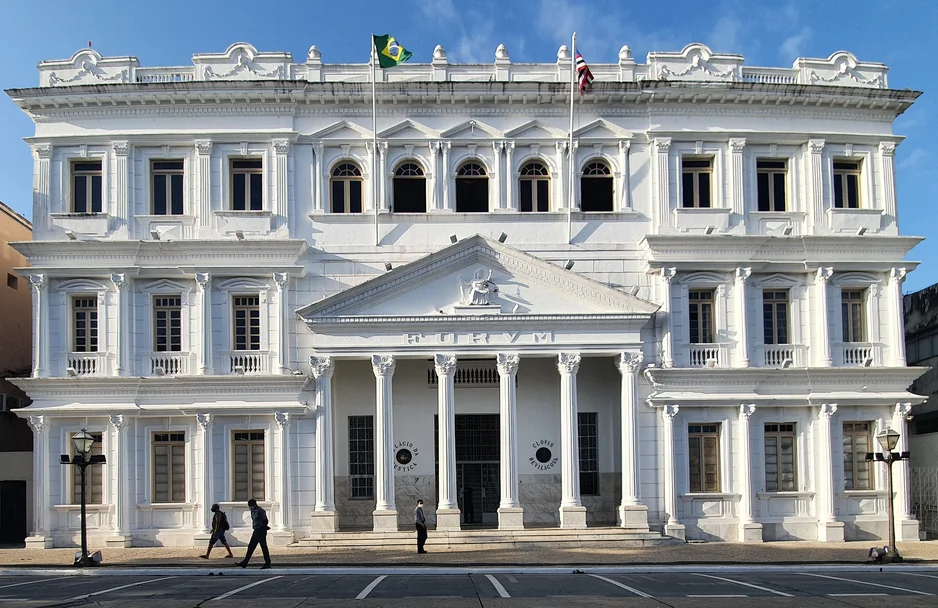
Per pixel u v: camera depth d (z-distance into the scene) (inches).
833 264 1343.5
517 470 1301.7
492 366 1392.7
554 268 1288.1
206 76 1354.6
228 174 1353.3
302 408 1288.1
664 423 1306.6
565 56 1387.8
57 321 1314.0
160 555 1163.3
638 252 1355.8
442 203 1359.5
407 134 1368.1
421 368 1387.8
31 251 1307.8
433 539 1218.6
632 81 1362.0
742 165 1369.3
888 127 1413.6
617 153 1378.0
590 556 1091.9
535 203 1380.4
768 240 1333.7
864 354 1357.0
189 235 1332.4
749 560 1044.5
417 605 677.9
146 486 1291.8
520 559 1059.9
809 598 716.7
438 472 1348.4
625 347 1294.3
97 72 1358.3
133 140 1339.8
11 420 1509.6
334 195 1371.8
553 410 1391.5
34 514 1293.1
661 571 961.5
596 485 1381.6
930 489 1417.3
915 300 1608.0
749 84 1358.3
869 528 1317.7
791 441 1342.3
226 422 1298.0
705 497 1302.9
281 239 1310.3
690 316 1353.3
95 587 823.7
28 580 908.6
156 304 1337.4
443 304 1293.1
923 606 674.8
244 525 1279.5
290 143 1352.1
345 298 1279.5
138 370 1312.7
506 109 1378.0
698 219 1355.8
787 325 1363.2
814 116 1393.9
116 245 1304.1
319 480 1269.7
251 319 1337.4
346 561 1050.7
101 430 1290.6
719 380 1314.0
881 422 1341.0
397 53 1316.4
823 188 1375.5
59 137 1337.4
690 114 1379.2
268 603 689.0
